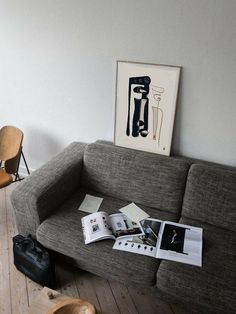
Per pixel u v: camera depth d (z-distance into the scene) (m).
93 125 2.66
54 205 2.19
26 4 2.42
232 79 2.03
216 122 2.20
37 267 1.99
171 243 1.88
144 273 1.75
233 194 1.97
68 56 2.47
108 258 1.82
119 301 2.00
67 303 1.51
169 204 2.17
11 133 2.74
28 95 2.82
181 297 1.68
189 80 2.14
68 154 2.50
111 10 2.16
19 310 1.93
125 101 2.37
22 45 2.60
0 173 2.69
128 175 2.25
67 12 2.31
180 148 2.40
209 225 2.06
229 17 1.87
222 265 1.75
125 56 2.27
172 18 2.02
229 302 1.58
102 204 2.26
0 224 2.62
